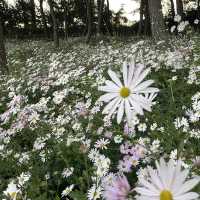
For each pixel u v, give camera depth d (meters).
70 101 1.21
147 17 5.50
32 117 1.00
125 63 0.24
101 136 0.87
